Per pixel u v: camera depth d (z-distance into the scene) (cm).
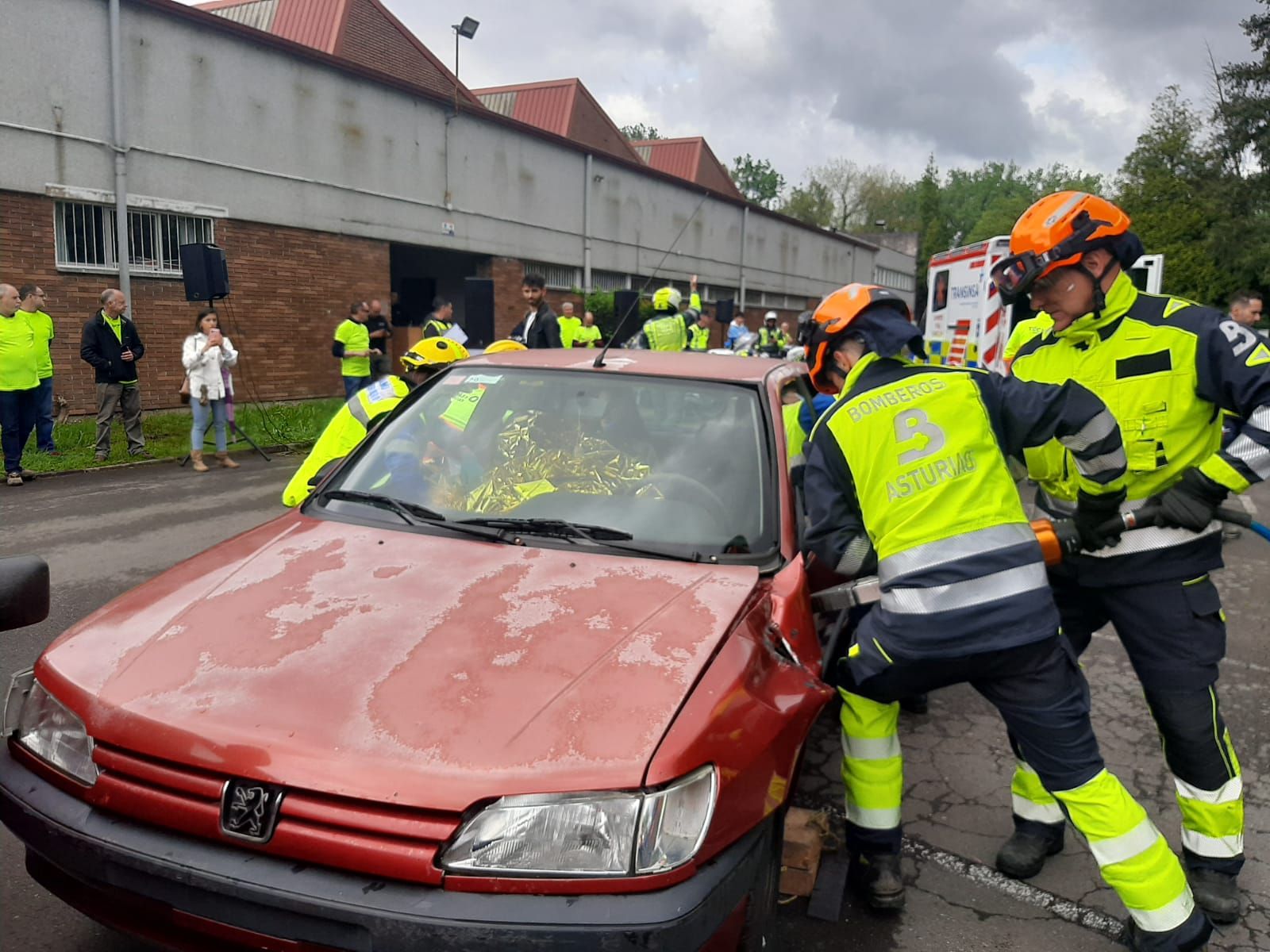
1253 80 3659
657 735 197
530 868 184
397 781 187
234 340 1458
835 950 277
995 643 243
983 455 253
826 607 282
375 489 318
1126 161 3956
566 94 2953
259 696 207
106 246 1270
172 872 192
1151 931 257
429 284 2206
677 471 311
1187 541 278
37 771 217
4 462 940
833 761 393
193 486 910
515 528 289
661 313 952
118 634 237
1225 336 265
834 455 262
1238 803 292
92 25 1215
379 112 1661
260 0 2220
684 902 185
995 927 291
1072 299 277
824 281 3797
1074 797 257
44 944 259
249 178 1444
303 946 185
